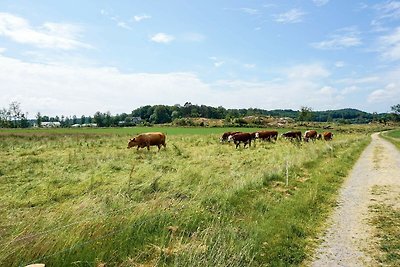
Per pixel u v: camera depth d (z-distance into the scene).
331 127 119.81
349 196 11.76
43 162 18.67
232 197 9.88
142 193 10.55
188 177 12.66
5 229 6.18
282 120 136.38
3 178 13.90
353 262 6.32
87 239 5.96
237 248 6.30
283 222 8.14
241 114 160.50
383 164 20.67
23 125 114.25
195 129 79.00
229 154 24.62
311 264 6.26
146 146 29.06
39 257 5.29
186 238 6.75
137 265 5.66
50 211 7.88
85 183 12.24
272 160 19.83
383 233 7.81
